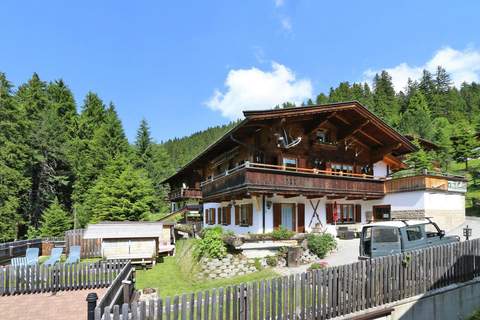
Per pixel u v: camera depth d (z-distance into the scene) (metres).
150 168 58.34
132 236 19.06
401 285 8.62
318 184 19.59
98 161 46.81
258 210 18.61
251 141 20.72
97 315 6.12
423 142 40.34
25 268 13.01
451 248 9.76
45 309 10.73
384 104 87.75
